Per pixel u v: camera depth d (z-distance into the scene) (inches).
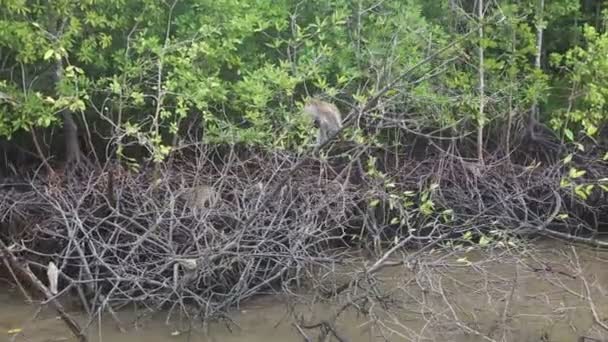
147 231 339.3
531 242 411.8
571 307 340.2
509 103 497.0
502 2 489.1
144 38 425.1
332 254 374.3
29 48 406.0
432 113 464.1
